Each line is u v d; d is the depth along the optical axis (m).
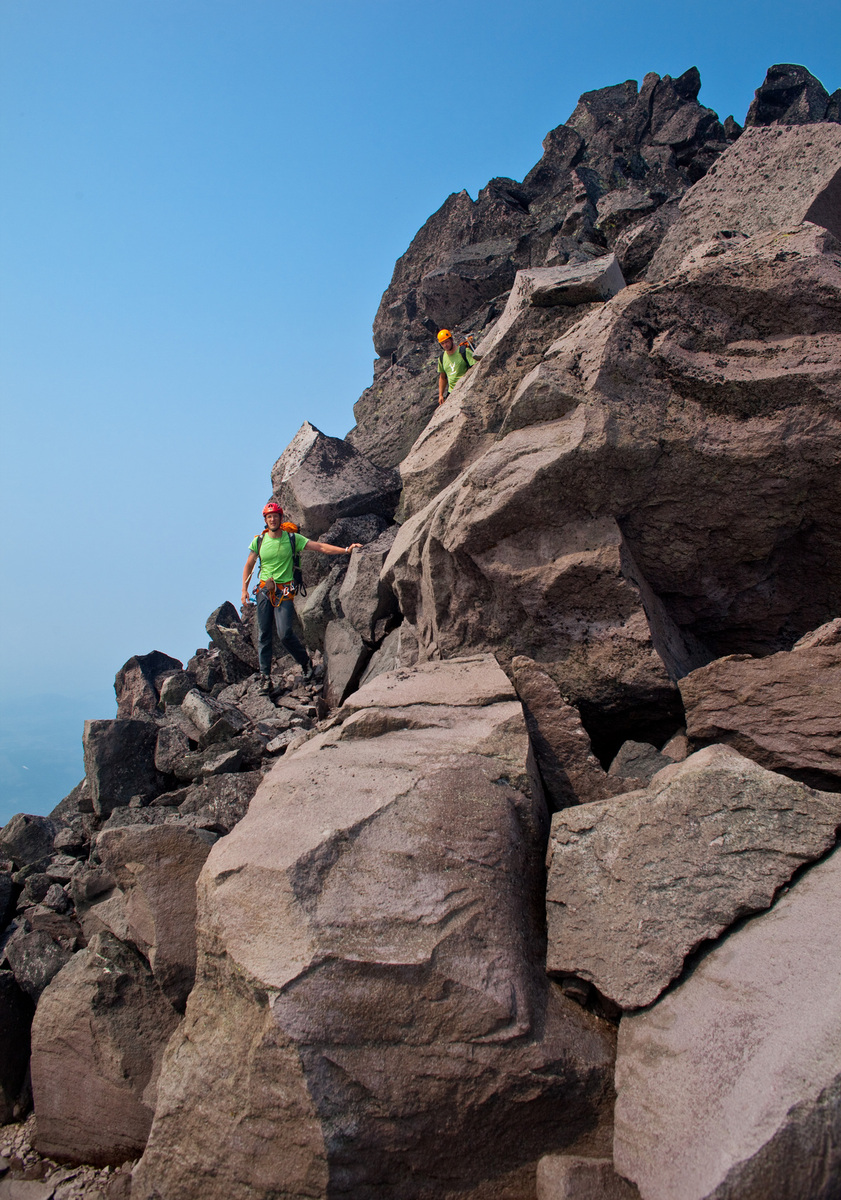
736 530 5.64
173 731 8.17
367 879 3.59
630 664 5.44
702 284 5.79
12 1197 4.64
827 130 7.96
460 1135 3.26
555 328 7.27
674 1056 3.04
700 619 6.23
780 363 5.49
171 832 5.06
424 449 8.32
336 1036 3.23
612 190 17.41
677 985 3.33
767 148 8.38
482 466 5.79
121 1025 4.86
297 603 10.58
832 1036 2.62
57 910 6.41
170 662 10.55
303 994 3.26
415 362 16.53
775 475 5.39
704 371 5.56
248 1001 3.46
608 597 5.52
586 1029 3.48
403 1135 3.21
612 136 19.08
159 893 4.90
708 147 17.70
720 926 3.37
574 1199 2.99
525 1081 3.26
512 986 3.40
